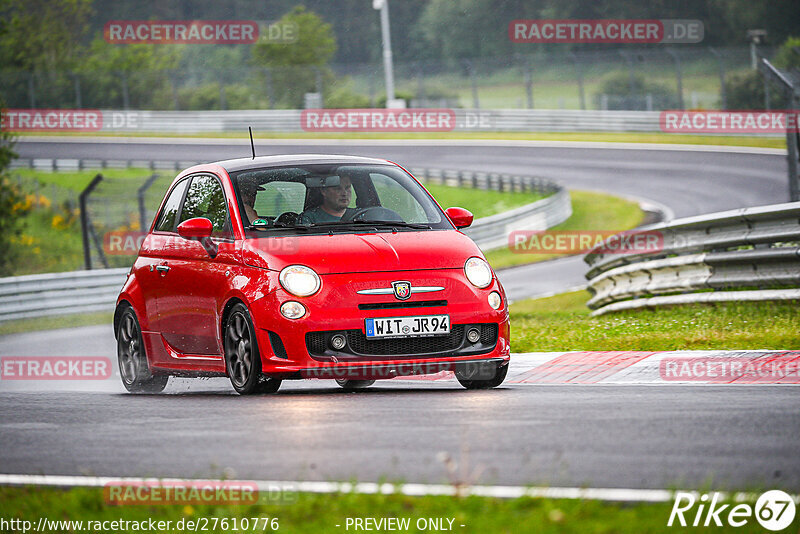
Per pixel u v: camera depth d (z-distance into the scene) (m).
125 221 130.12
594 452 16.03
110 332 64.88
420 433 17.98
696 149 156.25
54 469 16.33
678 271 41.81
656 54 180.00
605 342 31.69
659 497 13.00
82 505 13.75
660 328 35.03
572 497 12.77
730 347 29.56
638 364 27.17
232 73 191.62
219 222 27.02
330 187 27.27
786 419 18.64
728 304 37.97
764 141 158.12
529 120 178.62
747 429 17.73
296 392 25.31
